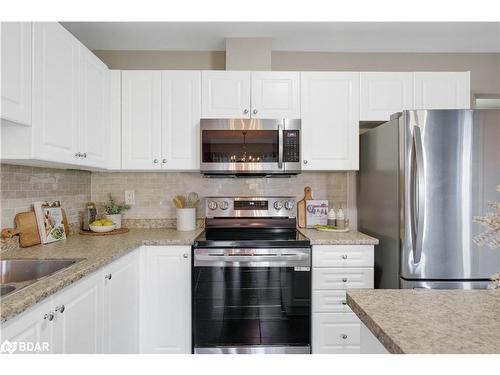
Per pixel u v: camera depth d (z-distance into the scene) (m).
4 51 1.18
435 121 1.76
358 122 2.28
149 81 2.24
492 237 0.72
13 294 0.99
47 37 1.45
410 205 1.79
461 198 1.76
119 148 2.24
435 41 2.47
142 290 1.96
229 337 1.92
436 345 0.61
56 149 1.53
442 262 1.77
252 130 2.18
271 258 1.92
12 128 1.35
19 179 1.72
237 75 2.25
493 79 2.67
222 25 2.22
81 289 1.29
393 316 0.75
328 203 2.59
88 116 1.88
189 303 1.96
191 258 1.98
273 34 2.35
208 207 2.48
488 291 0.94
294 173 2.32
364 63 2.67
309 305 1.94
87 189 2.49
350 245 1.98
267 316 1.93
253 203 2.50
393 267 1.91
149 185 2.57
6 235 1.59
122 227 2.54
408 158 1.79
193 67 2.63
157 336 1.96
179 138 2.25
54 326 1.11
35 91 1.36
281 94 2.26
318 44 2.53
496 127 1.77
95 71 1.98
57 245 1.79
